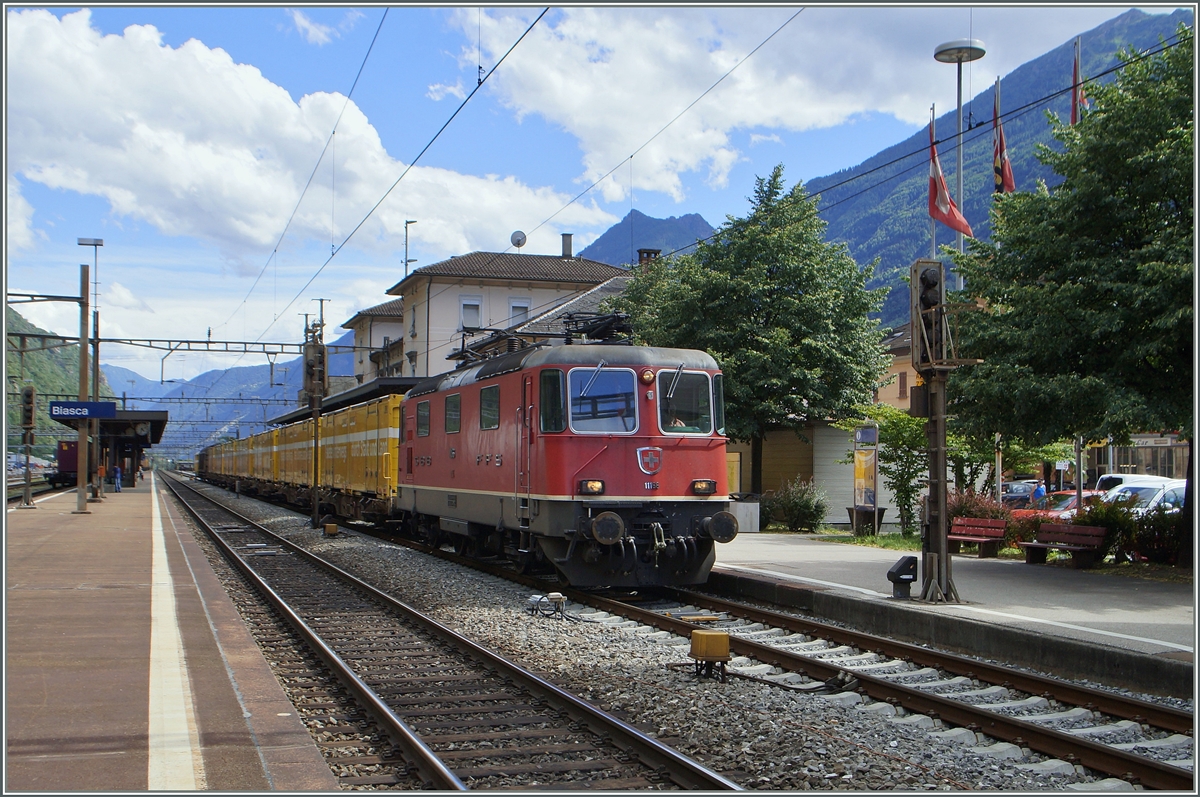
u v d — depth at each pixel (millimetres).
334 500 29641
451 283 50219
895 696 7742
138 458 77625
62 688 7309
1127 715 7184
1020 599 11383
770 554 17031
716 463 13742
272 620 11867
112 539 20250
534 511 13508
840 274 26047
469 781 5926
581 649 10062
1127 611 10469
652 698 7891
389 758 6375
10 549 17844
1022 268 14219
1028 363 13773
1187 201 12734
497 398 15000
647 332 26125
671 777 5973
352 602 13352
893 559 16125
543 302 51344
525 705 7762
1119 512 15227
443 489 17656
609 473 13094
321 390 27672
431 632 10922
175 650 8750
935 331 11508
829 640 10438
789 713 7473
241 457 55625
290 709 6805
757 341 24734
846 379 25406
